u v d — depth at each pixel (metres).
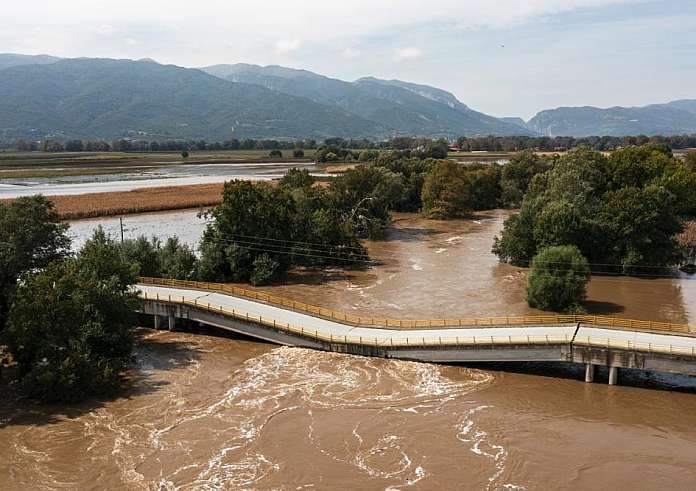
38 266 70.19
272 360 62.28
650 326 65.75
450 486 39.06
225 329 73.25
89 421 48.59
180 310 72.88
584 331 60.50
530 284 80.62
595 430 46.97
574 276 77.62
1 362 58.19
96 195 187.00
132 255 89.50
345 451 43.56
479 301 84.38
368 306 82.50
